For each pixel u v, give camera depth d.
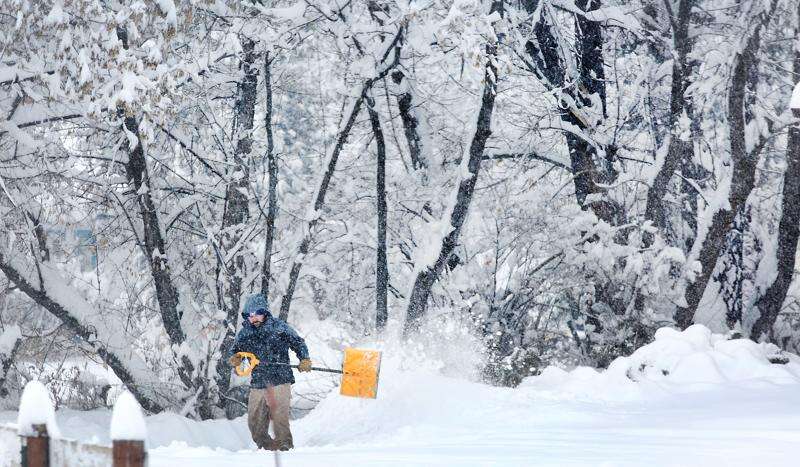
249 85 35.28
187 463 13.37
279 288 34.56
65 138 34.97
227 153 34.59
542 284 41.03
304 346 20.14
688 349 24.89
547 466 12.10
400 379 23.94
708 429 15.88
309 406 33.19
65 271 36.25
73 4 26.06
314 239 40.56
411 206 41.28
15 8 26.38
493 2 34.34
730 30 39.56
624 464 12.05
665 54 40.97
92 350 33.44
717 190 38.12
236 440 24.31
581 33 40.06
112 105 25.75
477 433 17.23
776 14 41.12
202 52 31.86
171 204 36.81
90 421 26.70
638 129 42.94
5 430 7.45
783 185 44.09
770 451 12.99
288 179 50.59
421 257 34.50
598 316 38.16
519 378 32.53
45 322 39.72
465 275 38.00
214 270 35.16
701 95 39.38
